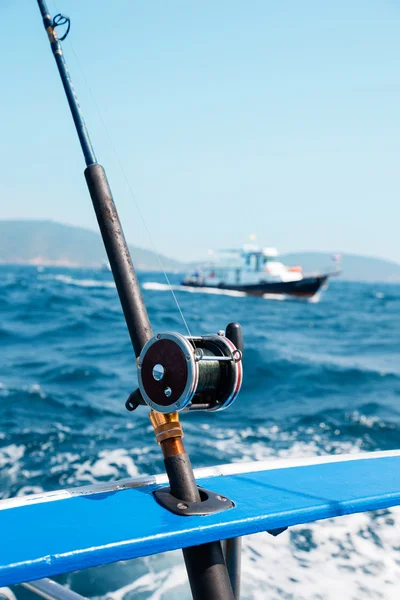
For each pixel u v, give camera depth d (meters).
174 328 22.03
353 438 7.39
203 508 1.61
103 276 118.62
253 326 26.75
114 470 5.69
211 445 6.77
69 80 1.94
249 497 1.78
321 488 1.90
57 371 11.74
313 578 3.15
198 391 1.57
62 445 6.49
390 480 2.01
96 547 1.39
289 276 53.88
